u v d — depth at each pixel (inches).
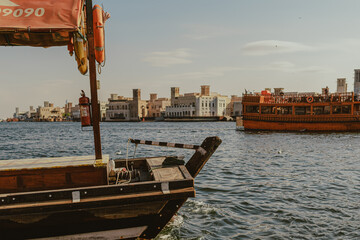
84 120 284.8
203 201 453.7
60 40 269.6
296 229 348.8
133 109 7391.7
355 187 537.6
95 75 274.4
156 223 276.5
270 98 2372.0
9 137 2153.1
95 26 266.8
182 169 298.0
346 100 2060.8
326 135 1860.2
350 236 327.3
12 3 248.8
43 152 1186.0
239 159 886.4
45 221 250.5
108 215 261.6
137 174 321.7
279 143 1406.3
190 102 6594.5
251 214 398.6
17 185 267.1
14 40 267.0
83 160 291.9
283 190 518.3
